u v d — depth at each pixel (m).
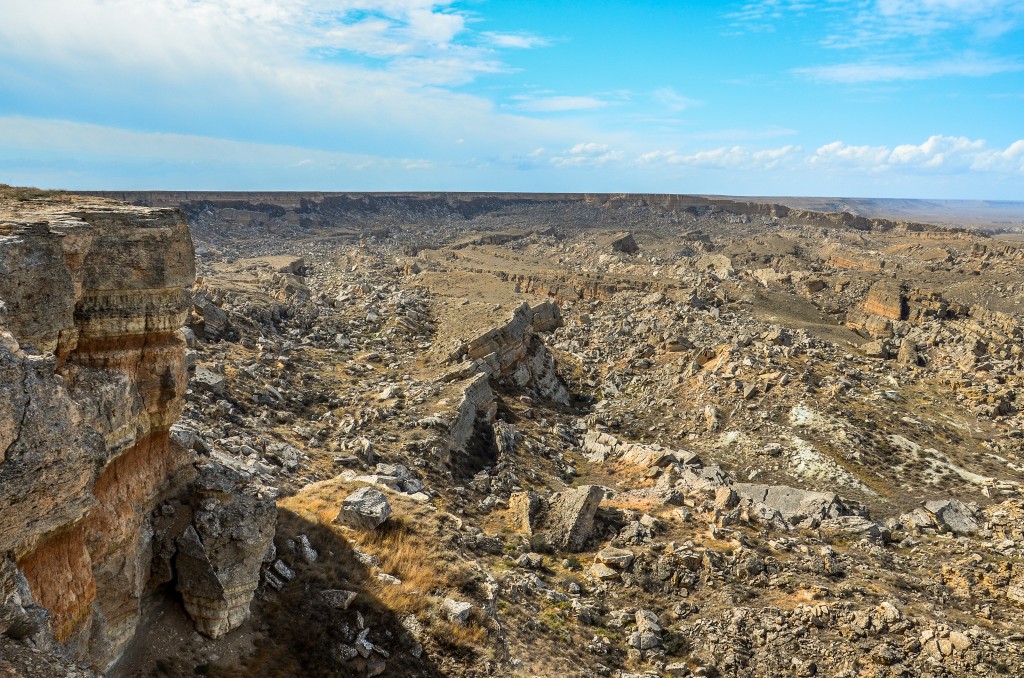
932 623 27.39
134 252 17.59
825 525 43.50
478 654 22.86
